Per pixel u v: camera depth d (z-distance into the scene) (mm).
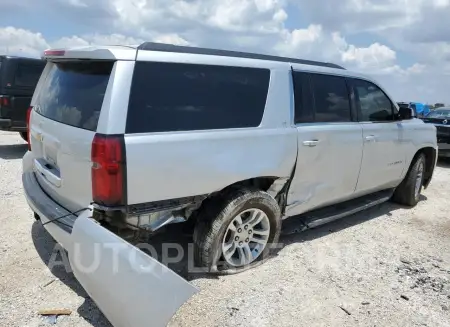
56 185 3148
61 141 2994
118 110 2686
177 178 2945
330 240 4512
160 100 2889
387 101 5148
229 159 3227
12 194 5426
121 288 2426
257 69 3541
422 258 4219
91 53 2842
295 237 4520
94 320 2844
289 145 3678
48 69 3793
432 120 10688
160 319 2342
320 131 3998
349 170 4480
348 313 3148
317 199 4215
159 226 3014
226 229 3359
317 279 3613
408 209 5926
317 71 4117
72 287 3229
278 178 3686
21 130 9273
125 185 2697
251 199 3396
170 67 2973
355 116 4574
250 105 3449
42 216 3131
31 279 3305
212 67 3229
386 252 4305
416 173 5867
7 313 2854
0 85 8906
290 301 3240
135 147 2711
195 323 2879
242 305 3135
